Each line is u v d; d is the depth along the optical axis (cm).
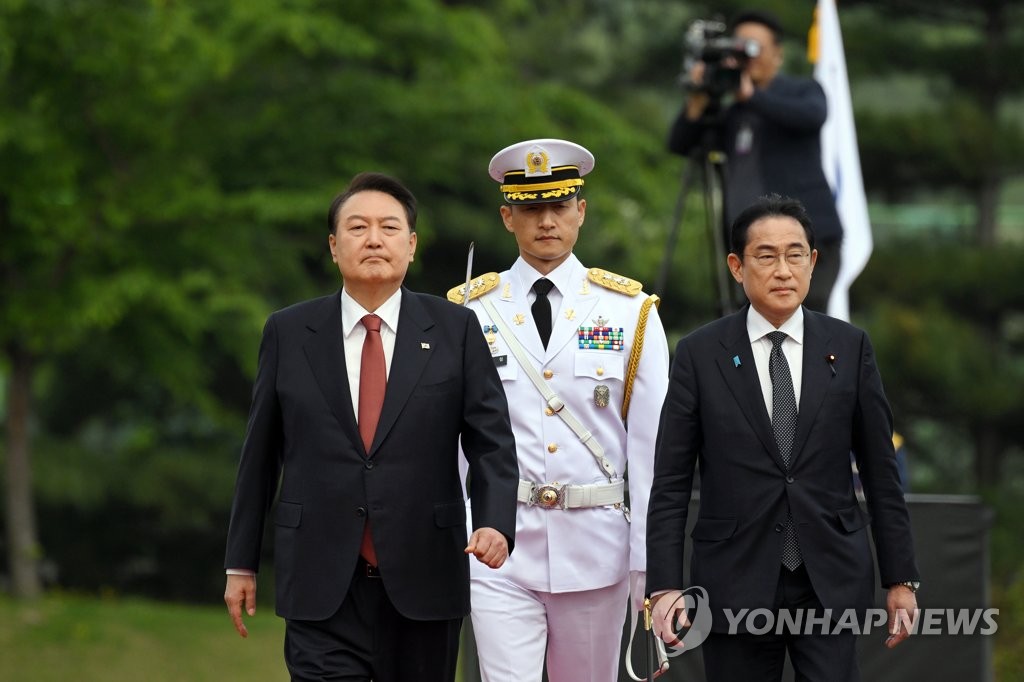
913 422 6372
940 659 2139
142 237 4806
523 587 1692
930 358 5750
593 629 1716
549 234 1714
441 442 1523
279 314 1576
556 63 7300
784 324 1563
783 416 1534
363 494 1498
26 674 4222
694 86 2334
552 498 1684
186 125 4953
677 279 6150
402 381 1518
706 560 1538
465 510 1553
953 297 6175
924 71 6231
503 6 6619
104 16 4478
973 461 6550
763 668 1542
